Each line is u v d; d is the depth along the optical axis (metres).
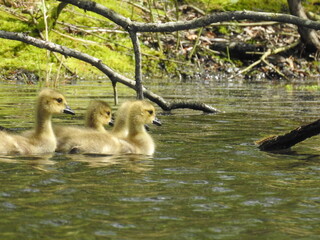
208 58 28.42
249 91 22.95
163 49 28.22
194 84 24.75
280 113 17.11
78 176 9.05
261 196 8.16
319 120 11.57
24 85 21.78
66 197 7.85
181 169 9.72
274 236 6.64
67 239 6.36
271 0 32.28
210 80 26.62
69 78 24.17
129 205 7.59
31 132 11.53
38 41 13.41
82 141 11.22
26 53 24.59
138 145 11.69
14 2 26.75
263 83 26.09
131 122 12.18
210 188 8.52
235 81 26.58
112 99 19.25
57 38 25.55
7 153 10.70
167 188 8.45
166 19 28.23
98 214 7.21
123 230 6.69
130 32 13.75
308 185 8.79
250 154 11.12
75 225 6.80
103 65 13.99
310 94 22.28
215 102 19.44
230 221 7.09
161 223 6.96
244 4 31.89
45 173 9.17
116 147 11.34
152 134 13.23
